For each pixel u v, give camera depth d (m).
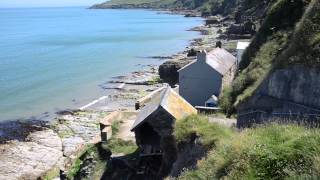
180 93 47.16
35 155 50.81
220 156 13.81
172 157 25.80
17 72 102.69
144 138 31.45
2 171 46.28
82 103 74.75
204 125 22.67
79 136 57.00
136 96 77.38
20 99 78.19
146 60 116.81
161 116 29.81
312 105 20.03
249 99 25.59
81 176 34.03
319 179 9.10
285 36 35.00
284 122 18.23
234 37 125.44
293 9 37.53
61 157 50.09
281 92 22.42
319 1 22.88
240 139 13.63
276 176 10.62
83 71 103.69
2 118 66.62
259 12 131.38
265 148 11.74
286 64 22.19
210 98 41.75
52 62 117.00
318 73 19.80
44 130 60.31
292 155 10.96
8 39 177.00
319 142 10.80
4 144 54.56
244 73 37.00
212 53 51.41
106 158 34.00
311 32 21.69
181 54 119.62
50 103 75.31
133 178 29.73
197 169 15.71
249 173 11.16
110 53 132.38
